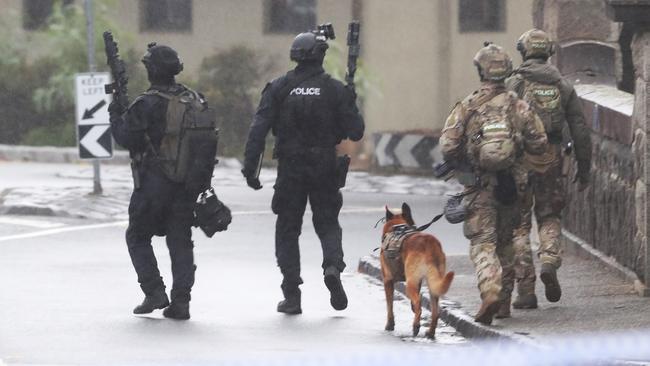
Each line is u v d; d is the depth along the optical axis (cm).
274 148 4700
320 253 6431
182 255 4609
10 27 13388
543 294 4791
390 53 12762
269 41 13275
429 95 12769
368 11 12850
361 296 5150
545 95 4581
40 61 13188
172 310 4600
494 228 4269
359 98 12669
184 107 4600
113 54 4625
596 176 5453
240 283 5456
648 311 4372
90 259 6125
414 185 10056
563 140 4738
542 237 4541
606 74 6344
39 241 6769
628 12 4638
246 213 8038
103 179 10194
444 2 12781
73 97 12912
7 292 5156
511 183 4269
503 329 4097
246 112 12912
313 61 4666
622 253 5081
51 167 11512
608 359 3512
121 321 4528
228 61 13088
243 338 4234
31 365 3778
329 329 4416
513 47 12825
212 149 4631
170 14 13412
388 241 4294
